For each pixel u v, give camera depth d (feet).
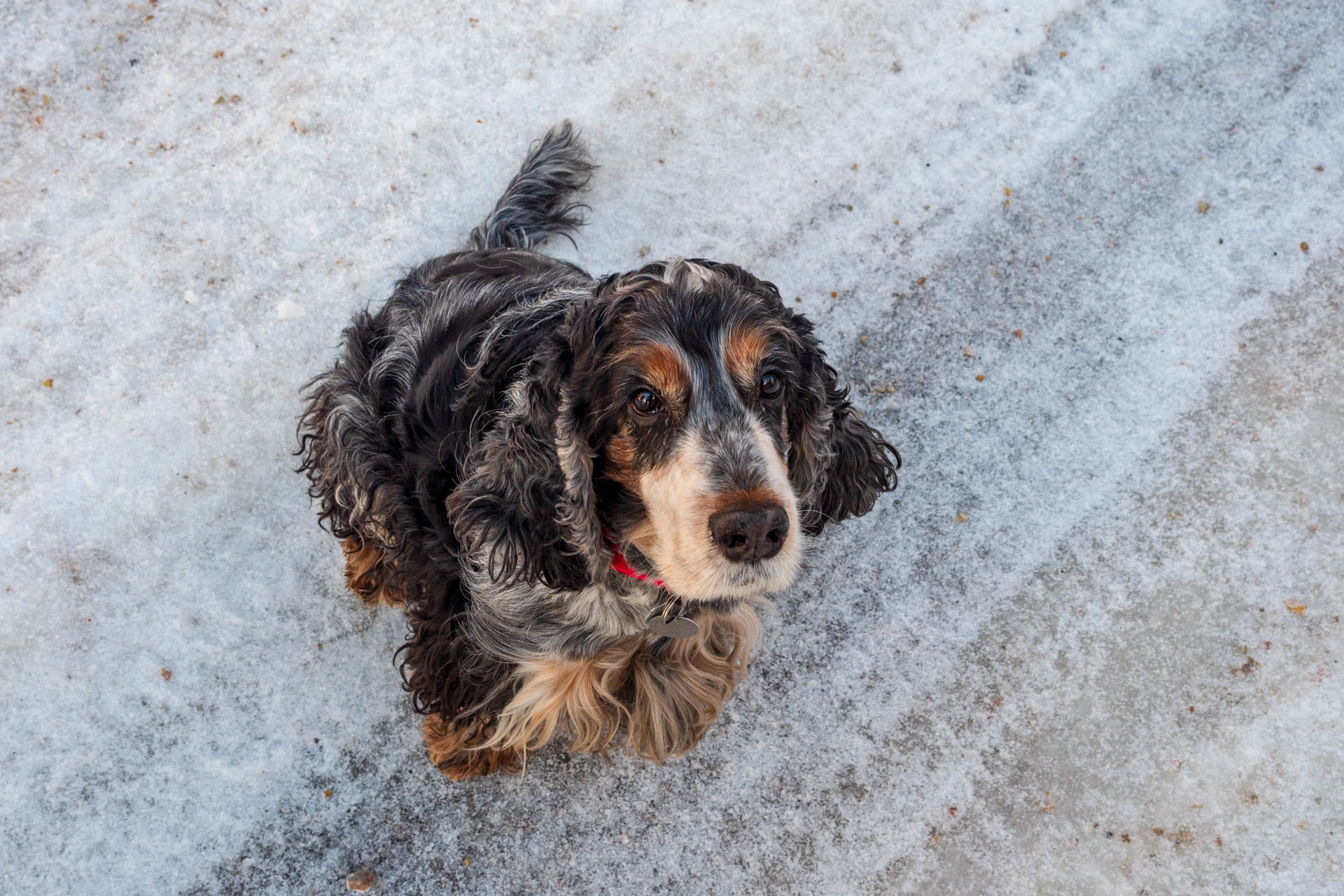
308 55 3.84
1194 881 3.33
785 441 2.76
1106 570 3.55
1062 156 3.87
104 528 3.51
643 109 3.89
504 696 3.15
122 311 3.65
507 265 3.26
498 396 2.86
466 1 3.91
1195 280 3.76
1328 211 3.79
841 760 3.44
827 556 3.59
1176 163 3.85
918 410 3.69
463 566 3.00
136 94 3.78
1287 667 3.45
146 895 3.30
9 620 3.44
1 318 3.62
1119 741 3.43
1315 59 3.93
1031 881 3.35
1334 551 3.53
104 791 3.36
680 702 3.28
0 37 3.76
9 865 3.30
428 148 3.83
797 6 3.95
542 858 3.36
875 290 3.78
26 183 3.71
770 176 3.85
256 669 3.46
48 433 3.56
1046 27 3.93
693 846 3.38
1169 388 3.67
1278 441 3.61
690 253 3.81
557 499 2.73
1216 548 3.55
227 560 3.52
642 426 2.64
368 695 3.47
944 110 3.90
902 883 3.35
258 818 3.37
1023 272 3.79
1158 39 3.95
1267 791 3.37
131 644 3.45
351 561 3.47
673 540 2.57
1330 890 3.30
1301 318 3.71
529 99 3.88
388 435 3.14
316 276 3.73
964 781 3.42
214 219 3.73
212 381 3.63
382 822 3.38
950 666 3.51
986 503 3.62
